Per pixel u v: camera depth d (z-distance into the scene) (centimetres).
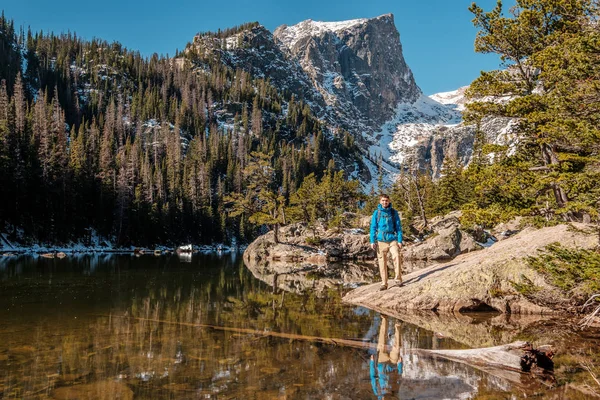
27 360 425
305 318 694
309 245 3616
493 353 445
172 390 341
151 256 3847
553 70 1120
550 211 1385
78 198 5497
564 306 736
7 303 852
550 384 375
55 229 5000
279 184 10944
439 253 2805
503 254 851
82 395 328
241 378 375
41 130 6247
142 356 445
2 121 4969
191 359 436
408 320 684
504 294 775
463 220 1498
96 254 4106
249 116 16288
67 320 655
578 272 639
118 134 11356
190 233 7381
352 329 606
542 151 1432
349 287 1251
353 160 17525
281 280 1474
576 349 505
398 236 898
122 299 917
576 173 1041
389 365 424
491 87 1497
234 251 6788
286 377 380
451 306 780
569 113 930
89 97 13838
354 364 427
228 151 11519
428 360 447
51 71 13738
